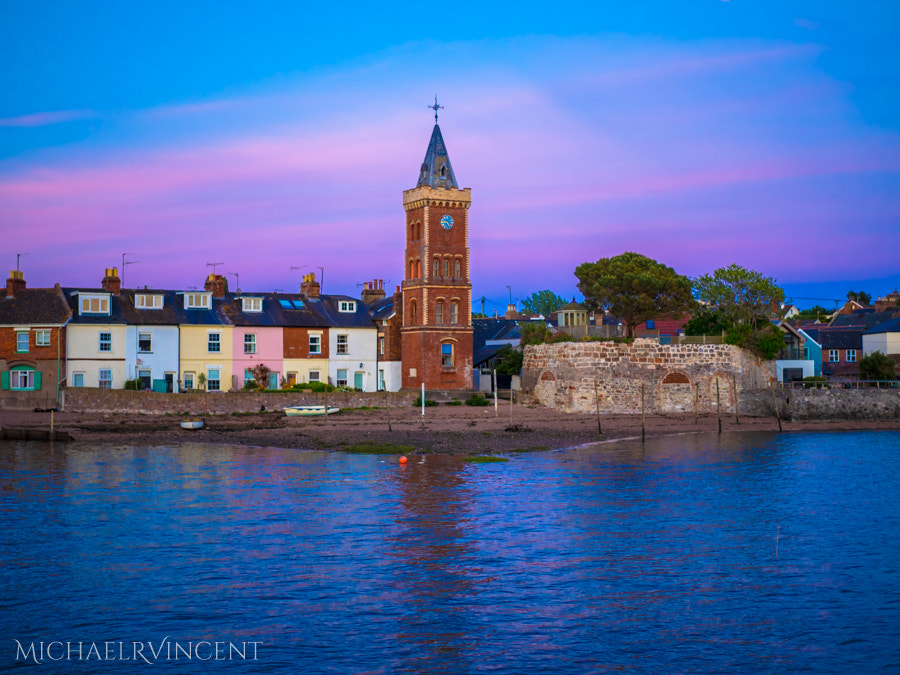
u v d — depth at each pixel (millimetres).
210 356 92625
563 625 28172
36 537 37844
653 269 108562
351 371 100000
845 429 85500
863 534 39312
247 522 40875
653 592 31219
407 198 102625
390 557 35219
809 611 29438
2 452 63750
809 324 144375
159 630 27609
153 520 41219
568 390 94625
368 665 25266
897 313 129375
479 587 31609
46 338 85562
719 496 47875
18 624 28047
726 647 26562
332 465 58469
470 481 52344
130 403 82312
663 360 96625
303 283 104188
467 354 101312
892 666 25297
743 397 97125
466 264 101812
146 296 91062
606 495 48000
